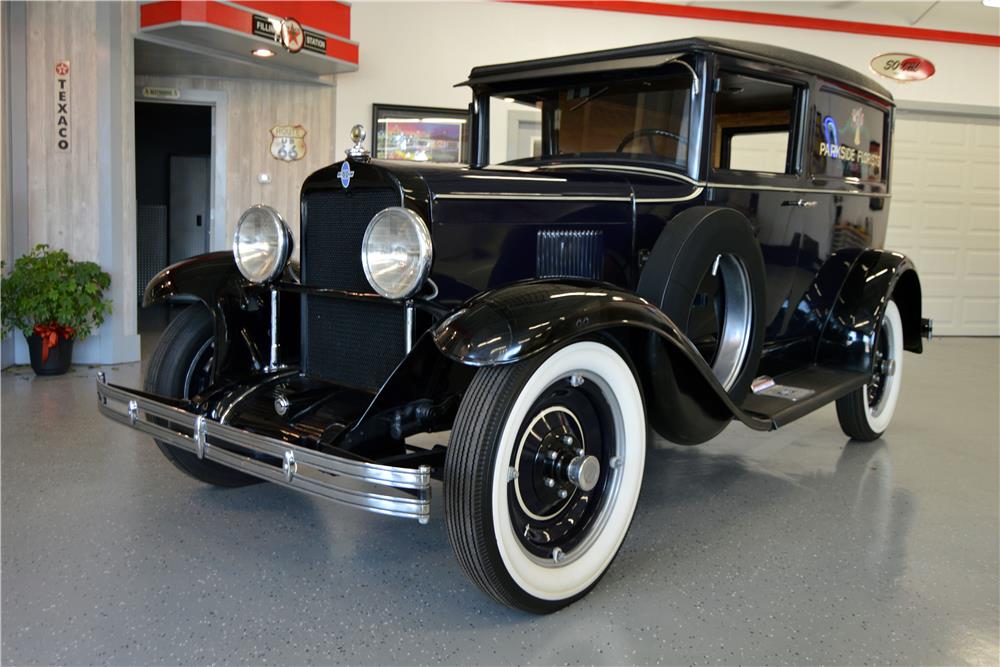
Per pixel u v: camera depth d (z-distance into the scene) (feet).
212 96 23.32
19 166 17.70
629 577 7.91
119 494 9.85
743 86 10.09
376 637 6.66
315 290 8.28
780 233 10.75
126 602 7.13
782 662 6.42
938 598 7.59
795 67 10.39
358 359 8.16
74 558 8.00
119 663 6.15
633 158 10.18
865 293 12.09
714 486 10.80
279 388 8.15
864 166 12.67
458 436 6.49
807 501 10.25
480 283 7.87
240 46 19.99
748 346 9.55
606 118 10.46
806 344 12.16
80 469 10.73
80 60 17.75
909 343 13.51
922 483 11.10
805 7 25.23
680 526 9.29
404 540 8.72
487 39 24.40
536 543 7.07
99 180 18.01
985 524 9.55
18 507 9.34
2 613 6.86
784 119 10.94
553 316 6.52
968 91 26.35
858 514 9.80
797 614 7.22
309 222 8.44
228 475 9.91
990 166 26.84
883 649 6.64
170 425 8.80
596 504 7.57
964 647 6.72
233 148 23.70
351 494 6.27
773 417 9.23
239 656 6.31
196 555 8.16
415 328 7.55
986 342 25.82
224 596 7.30
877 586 7.81
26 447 11.64
